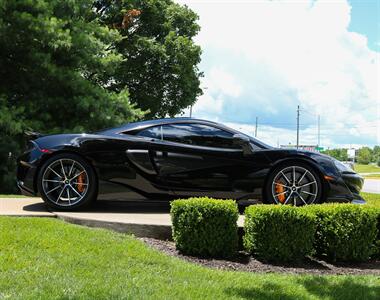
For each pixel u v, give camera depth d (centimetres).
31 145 562
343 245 457
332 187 564
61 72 1226
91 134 564
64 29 1318
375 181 3666
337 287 362
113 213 553
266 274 397
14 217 479
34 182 549
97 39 1372
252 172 564
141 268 371
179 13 2586
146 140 564
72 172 554
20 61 1241
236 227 452
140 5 2419
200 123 581
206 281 352
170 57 2458
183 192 566
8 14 1163
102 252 396
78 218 489
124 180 555
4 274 334
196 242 438
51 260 367
